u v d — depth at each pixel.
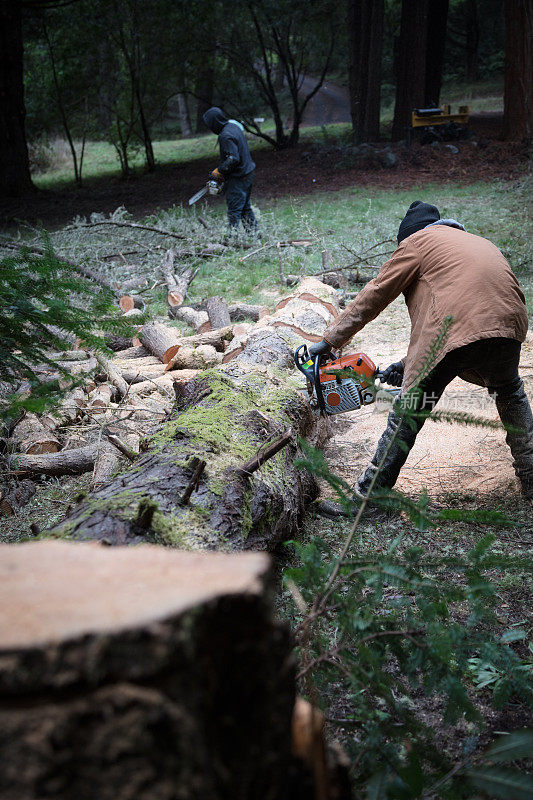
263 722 1.00
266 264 9.35
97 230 10.62
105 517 2.28
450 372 3.27
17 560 1.02
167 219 11.58
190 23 19.36
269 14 19.33
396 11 29.27
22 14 19.08
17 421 4.48
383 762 1.57
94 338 2.86
